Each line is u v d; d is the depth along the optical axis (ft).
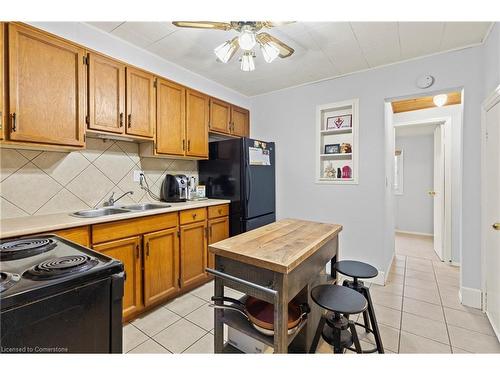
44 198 6.56
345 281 5.77
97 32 6.73
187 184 9.83
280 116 11.57
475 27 6.57
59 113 5.90
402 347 5.59
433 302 7.68
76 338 2.65
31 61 5.45
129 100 7.39
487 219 6.77
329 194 10.23
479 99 7.31
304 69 9.32
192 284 8.49
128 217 6.48
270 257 4.04
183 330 6.30
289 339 4.20
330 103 10.14
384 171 9.04
